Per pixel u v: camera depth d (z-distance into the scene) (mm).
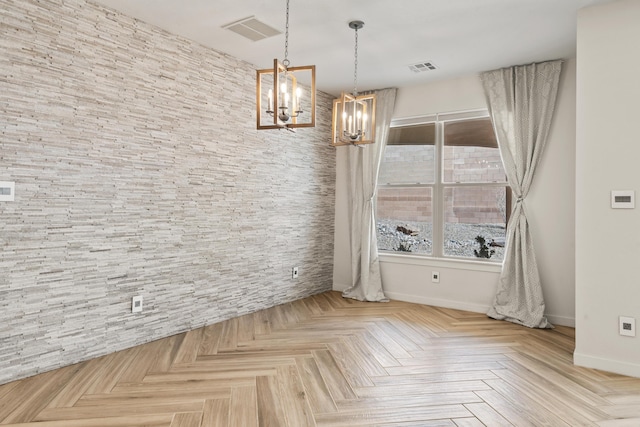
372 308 4609
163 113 3482
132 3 3035
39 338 2730
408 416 2232
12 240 2594
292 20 3287
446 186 4785
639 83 2826
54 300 2805
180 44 3613
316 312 4406
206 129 3850
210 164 3891
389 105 5027
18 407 2275
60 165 2822
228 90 4066
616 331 2885
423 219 4945
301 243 5035
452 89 4672
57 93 2801
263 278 4508
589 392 2555
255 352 3188
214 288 3955
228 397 2430
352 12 3137
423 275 4852
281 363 2973
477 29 3396
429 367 2926
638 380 2748
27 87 2652
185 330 3689
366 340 3498
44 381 2615
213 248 3936
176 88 3584
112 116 3125
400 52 3908
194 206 3750
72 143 2887
